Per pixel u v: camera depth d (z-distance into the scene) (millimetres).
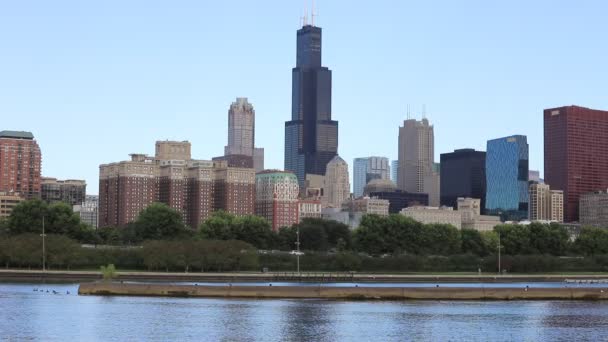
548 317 193875
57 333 166000
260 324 179125
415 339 164000
